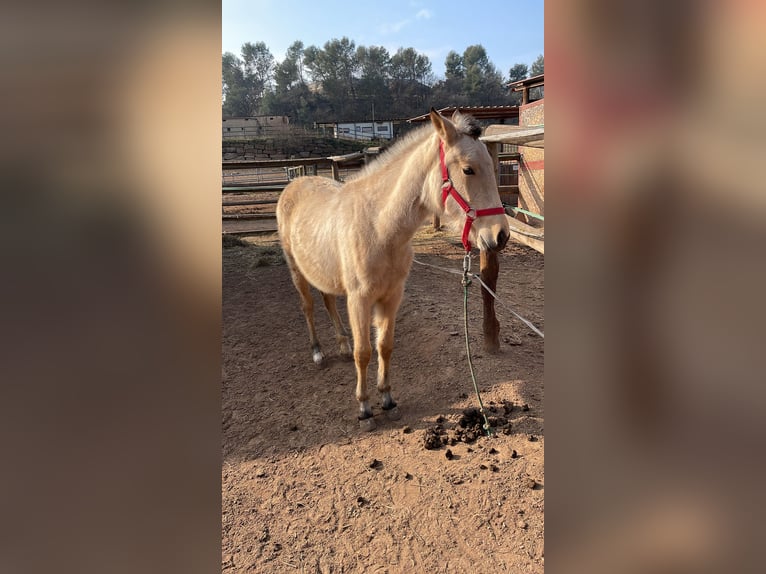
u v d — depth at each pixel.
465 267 2.96
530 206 9.49
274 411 3.66
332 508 2.57
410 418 3.42
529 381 3.76
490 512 2.46
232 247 9.27
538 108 9.69
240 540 2.38
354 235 3.13
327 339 5.00
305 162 9.92
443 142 2.78
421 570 2.15
